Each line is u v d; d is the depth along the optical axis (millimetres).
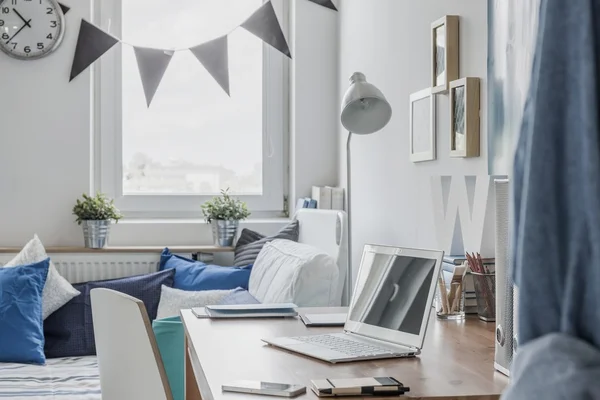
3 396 2525
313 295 2498
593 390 522
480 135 1996
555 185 583
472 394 1230
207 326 1888
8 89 3520
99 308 1750
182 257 3484
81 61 3553
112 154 3695
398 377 1347
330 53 3684
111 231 3602
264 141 3797
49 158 3547
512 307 1340
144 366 1610
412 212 2514
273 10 3643
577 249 567
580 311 567
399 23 2660
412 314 1580
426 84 2398
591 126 554
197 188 3793
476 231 1908
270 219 3791
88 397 2551
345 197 3430
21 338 3016
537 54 604
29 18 3506
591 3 564
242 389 1244
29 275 3145
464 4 2100
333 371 1396
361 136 3154
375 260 1765
